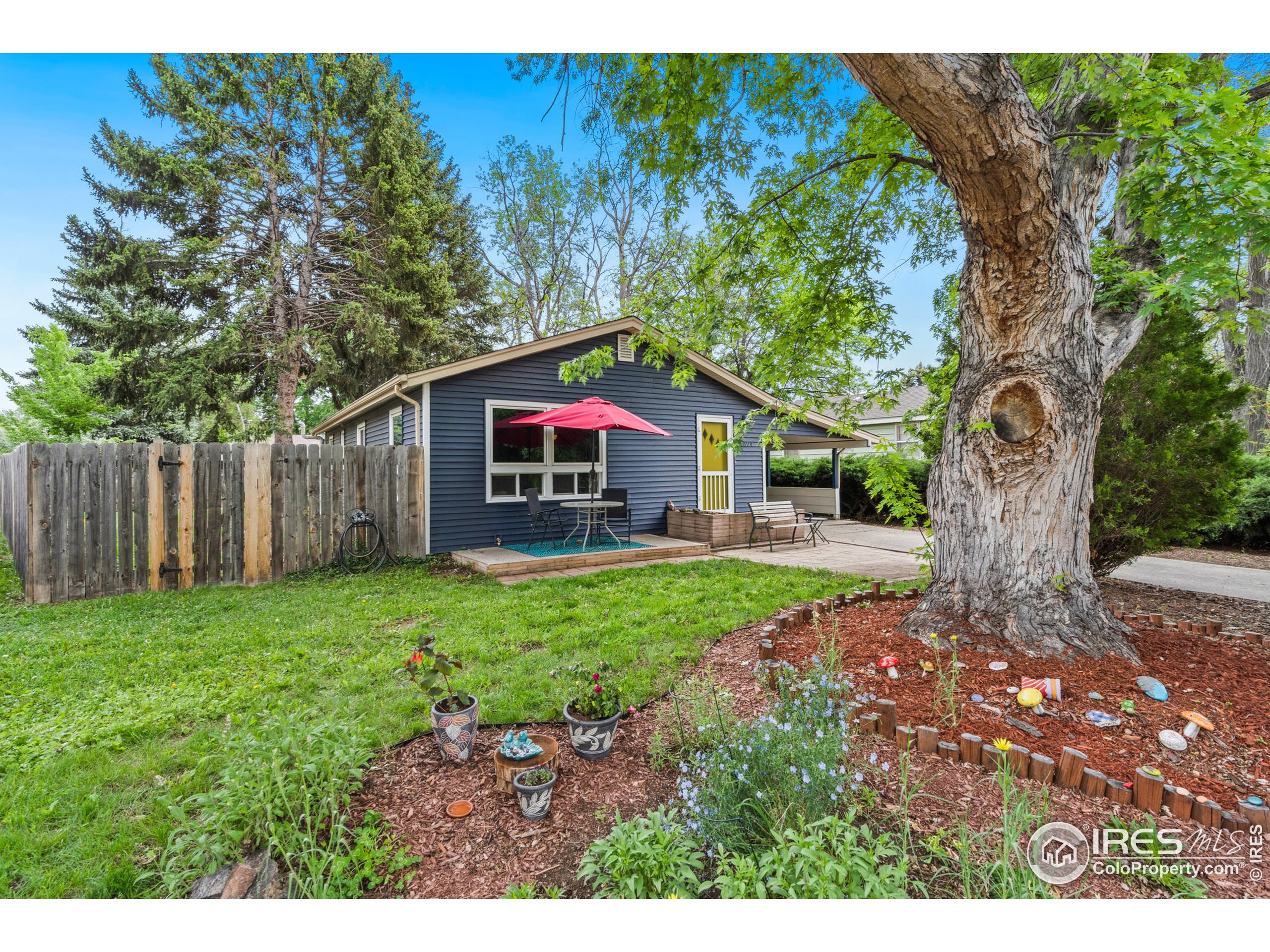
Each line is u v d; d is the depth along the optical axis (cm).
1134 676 303
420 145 1942
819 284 557
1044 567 345
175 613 564
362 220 1778
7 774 266
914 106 275
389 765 269
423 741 292
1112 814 210
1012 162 282
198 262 1573
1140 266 418
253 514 729
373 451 832
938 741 255
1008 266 328
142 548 673
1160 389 517
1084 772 224
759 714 302
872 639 380
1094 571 605
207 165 1484
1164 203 327
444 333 1817
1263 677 304
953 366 458
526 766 245
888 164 500
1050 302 331
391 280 1698
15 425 1633
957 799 221
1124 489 530
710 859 196
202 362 1505
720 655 409
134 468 670
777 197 520
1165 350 537
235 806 208
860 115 504
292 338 1559
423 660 276
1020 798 218
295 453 768
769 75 482
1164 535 546
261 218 1700
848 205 554
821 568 797
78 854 211
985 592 355
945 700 290
